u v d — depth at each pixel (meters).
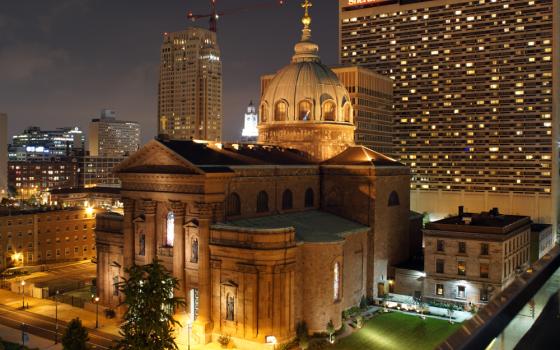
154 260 58.44
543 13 177.88
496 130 187.75
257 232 70.38
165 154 79.38
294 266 72.94
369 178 91.50
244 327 71.94
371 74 194.50
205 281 74.88
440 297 89.62
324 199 96.25
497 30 185.88
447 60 195.88
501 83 186.00
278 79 105.50
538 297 10.41
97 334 77.50
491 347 9.09
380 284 93.56
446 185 197.75
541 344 9.66
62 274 117.81
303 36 110.25
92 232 134.38
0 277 112.19
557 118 183.12
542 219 181.38
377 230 92.44
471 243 87.44
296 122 101.25
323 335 74.44
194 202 76.62
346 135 104.06
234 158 84.38
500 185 188.00
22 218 120.81
